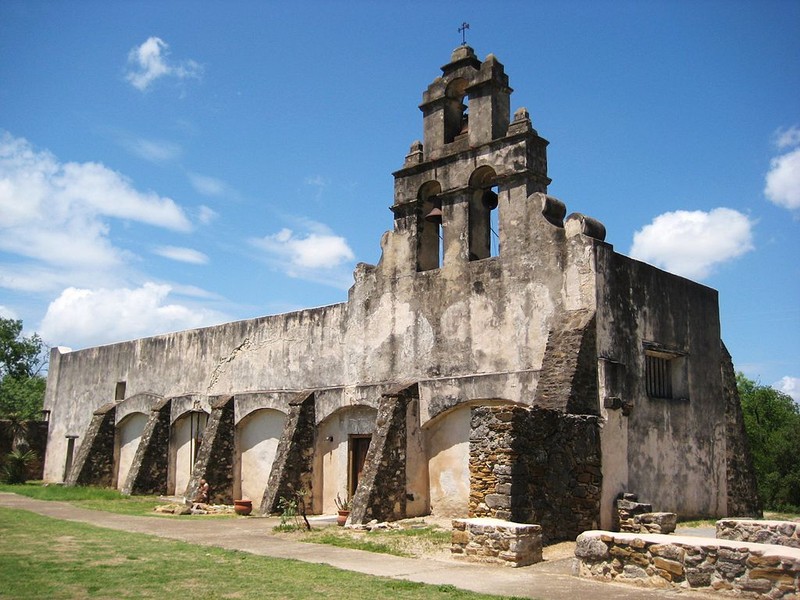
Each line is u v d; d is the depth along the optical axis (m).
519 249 16.84
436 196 19.95
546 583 9.74
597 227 15.90
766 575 8.45
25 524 15.30
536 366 15.98
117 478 29.31
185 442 26.36
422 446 18.20
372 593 8.94
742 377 37.44
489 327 17.12
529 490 13.09
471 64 18.98
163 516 19.28
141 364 29.14
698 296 19.22
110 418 29.58
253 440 23.53
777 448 28.70
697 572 9.05
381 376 19.48
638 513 14.59
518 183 17.19
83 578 9.48
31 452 33.25
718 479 18.66
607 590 9.22
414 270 19.19
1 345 50.69
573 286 15.70
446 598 8.70
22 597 8.30
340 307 21.17
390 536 14.72
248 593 8.83
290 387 22.38
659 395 17.48
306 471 20.62
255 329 24.09
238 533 15.52
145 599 8.41
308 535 15.08
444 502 17.73
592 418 14.70
